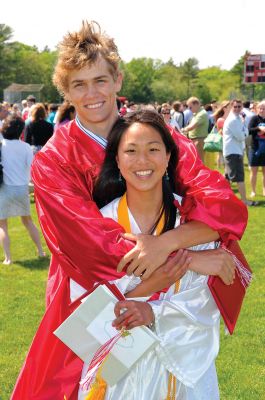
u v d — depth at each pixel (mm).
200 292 2576
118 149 2541
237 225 2613
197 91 117750
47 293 2836
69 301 2672
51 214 2596
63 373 2701
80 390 2637
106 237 2461
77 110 2789
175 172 2734
